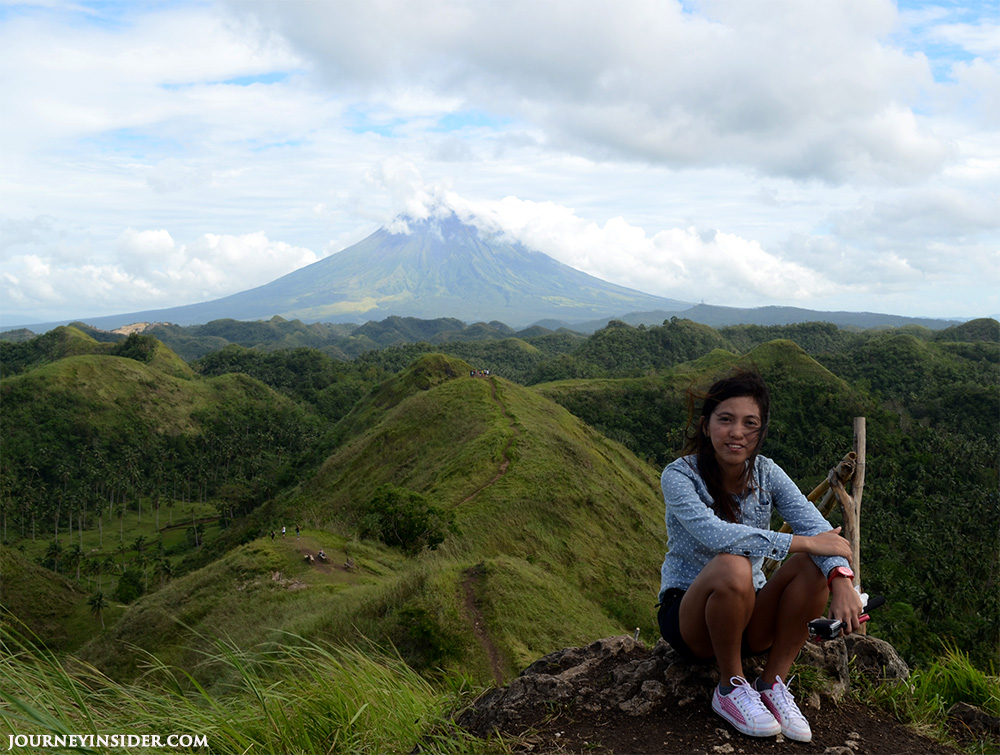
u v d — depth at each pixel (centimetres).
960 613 4978
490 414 6138
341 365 19388
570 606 2439
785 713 321
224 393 14875
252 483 9456
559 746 320
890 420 9969
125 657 2716
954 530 6259
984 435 10525
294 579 2928
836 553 308
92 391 12888
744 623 312
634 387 11950
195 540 8612
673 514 351
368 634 1919
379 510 3666
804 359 11756
